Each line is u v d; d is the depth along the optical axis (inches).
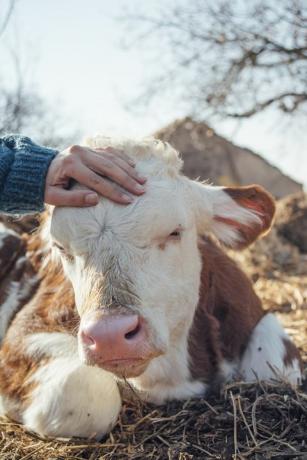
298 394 42.6
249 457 36.5
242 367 49.5
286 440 38.0
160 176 40.5
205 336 47.7
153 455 38.0
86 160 38.0
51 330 46.5
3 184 38.2
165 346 37.0
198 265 44.5
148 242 38.2
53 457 39.2
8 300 54.7
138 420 42.6
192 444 38.2
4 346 48.3
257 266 108.8
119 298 35.8
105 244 37.4
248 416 40.4
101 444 39.9
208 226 45.9
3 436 42.5
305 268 111.7
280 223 137.2
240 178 254.4
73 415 40.8
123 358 34.8
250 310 52.4
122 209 38.0
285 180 261.6
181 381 45.2
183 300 41.7
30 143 39.5
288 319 72.0
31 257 55.6
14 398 44.3
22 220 71.5
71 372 41.4
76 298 38.9
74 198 37.8
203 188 45.8
